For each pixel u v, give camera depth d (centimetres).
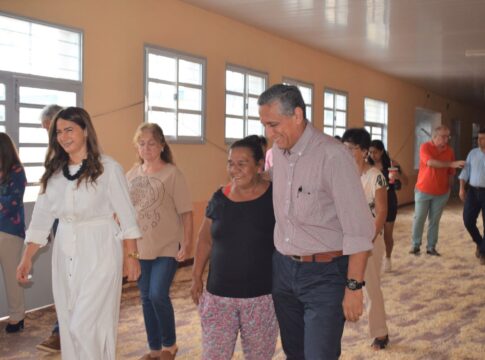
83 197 279
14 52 488
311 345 231
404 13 745
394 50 1028
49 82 517
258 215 254
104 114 579
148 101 642
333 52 1052
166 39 660
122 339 426
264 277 257
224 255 256
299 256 239
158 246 346
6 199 424
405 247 839
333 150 228
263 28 838
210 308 259
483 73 1323
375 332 397
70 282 279
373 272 388
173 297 548
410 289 584
